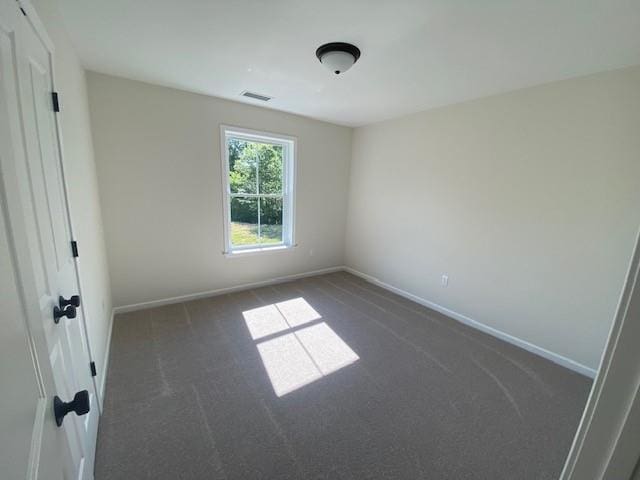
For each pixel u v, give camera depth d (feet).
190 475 4.41
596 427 1.47
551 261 7.86
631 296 1.30
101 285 7.58
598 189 6.93
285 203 13.39
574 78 7.12
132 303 9.91
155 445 4.88
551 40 5.59
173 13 5.17
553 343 7.93
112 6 4.97
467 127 9.53
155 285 10.24
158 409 5.68
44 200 3.23
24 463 1.40
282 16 5.18
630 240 6.58
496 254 9.05
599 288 7.09
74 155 5.42
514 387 6.73
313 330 9.12
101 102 8.41
